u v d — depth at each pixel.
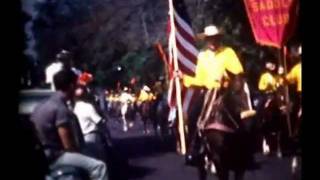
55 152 7.78
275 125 15.94
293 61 12.19
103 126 11.53
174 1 12.23
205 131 10.51
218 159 10.43
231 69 10.52
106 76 68.31
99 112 11.77
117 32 69.12
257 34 10.74
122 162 13.27
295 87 11.88
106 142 12.11
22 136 6.43
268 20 10.67
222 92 10.51
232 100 10.39
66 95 7.99
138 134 30.45
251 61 24.06
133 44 64.50
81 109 10.92
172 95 12.61
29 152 6.64
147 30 63.19
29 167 6.61
